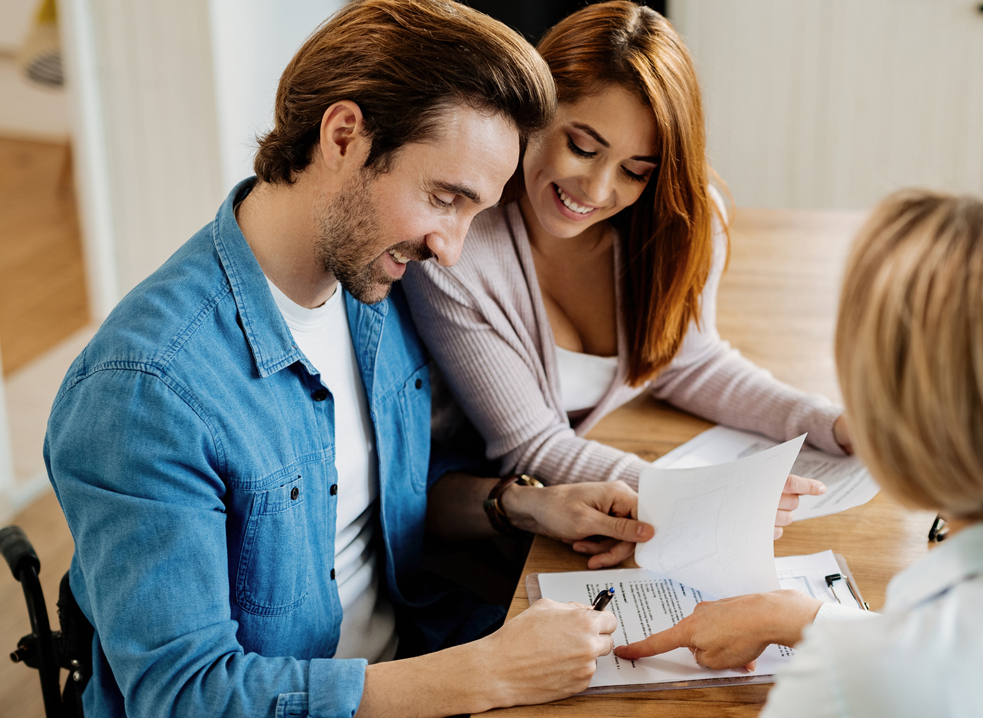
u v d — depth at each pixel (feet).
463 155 3.21
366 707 3.18
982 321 1.96
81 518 3.12
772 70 12.43
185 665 3.07
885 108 12.26
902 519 4.08
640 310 4.80
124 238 11.19
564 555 3.97
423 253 3.46
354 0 3.41
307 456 3.61
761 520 3.45
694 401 5.12
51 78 15.29
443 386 4.99
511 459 4.66
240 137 10.82
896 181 12.56
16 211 14.98
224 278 3.41
